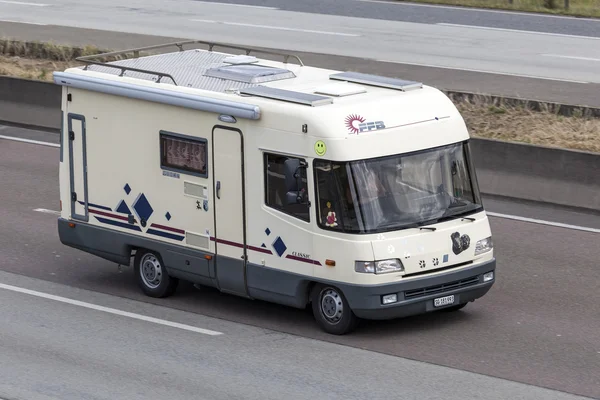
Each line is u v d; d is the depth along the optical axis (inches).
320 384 946.1
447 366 984.9
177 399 917.2
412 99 1081.4
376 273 1021.2
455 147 1088.2
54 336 1080.8
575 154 1536.7
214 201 1118.4
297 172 1034.1
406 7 3016.7
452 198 1077.1
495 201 1592.0
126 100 1178.6
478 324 1096.8
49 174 1743.4
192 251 1147.9
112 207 1218.0
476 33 2652.6
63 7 3088.1
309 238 1050.1
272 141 1059.3
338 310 1055.6
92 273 1296.8
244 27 2746.1
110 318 1136.2
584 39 2573.8
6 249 1381.6
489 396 914.1
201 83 1171.3
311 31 2684.5
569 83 2132.1
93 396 926.4
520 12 2935.5
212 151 1108.5
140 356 1023.6
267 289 1095.6
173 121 1139.9
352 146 1022.4
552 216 1507.1
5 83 2094.0
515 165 1593.3
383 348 1033.5
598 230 1438.2
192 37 2608.3
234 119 1082.7
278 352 1028.5
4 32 2704.2
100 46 2500.0
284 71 1184.8
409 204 1046.4
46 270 1305.4
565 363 989.8
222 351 1034.1
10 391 938.7
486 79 2167.8
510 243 1385.3
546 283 1226.0
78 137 1235.2
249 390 934.4
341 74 1165.1
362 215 1021.2
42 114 2059.5
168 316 1141.7
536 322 1100.5
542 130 1775.3
